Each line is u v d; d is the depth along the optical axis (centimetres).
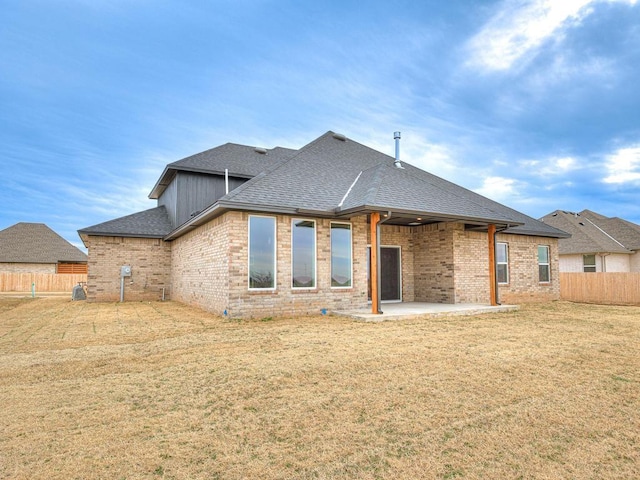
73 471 297
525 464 311
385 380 510
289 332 836
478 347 701
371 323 960
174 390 477
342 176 1369
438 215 1112
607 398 455
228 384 496
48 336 829
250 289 1039
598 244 2358
